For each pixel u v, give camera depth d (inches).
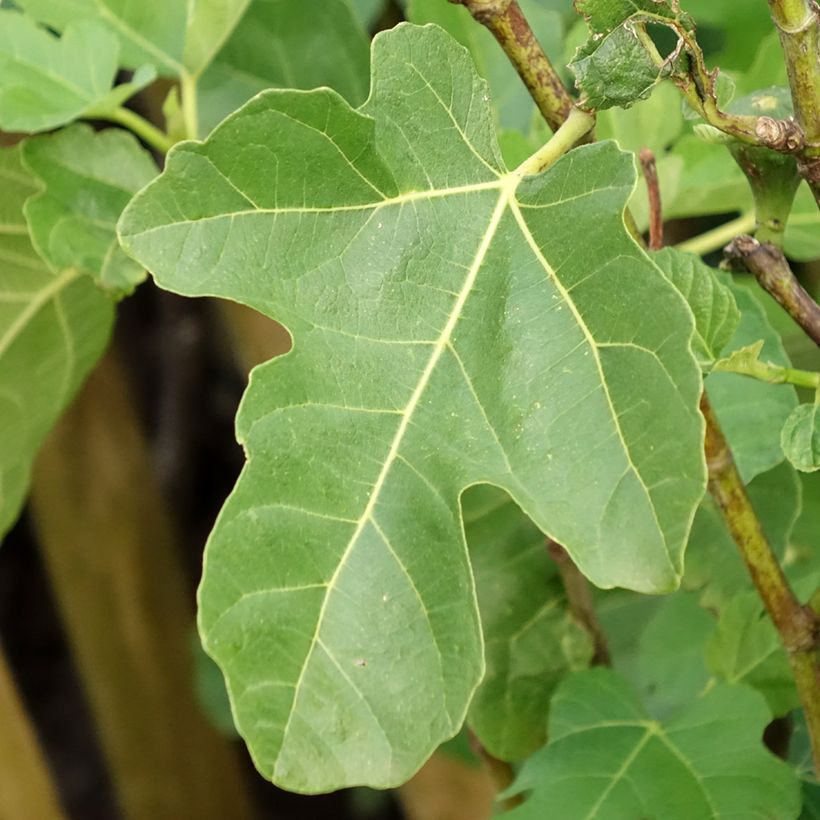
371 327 26.4
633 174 25.9
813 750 29.2
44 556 71.1
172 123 32.5
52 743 93.4
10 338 34.0
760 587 28.5
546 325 26.2
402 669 25.5
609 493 25.6
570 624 34.4
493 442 26.1
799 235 35.1
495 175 26.7
